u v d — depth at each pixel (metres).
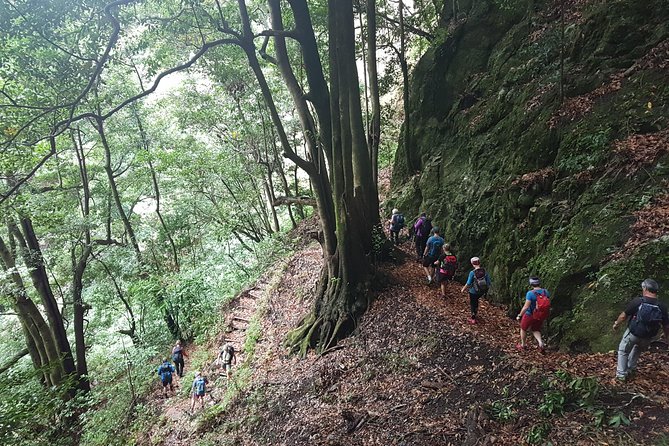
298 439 7.27
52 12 7.59
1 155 9.97
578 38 11.15
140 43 8.67
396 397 7.21
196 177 20.38
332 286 10.89
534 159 10.30
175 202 22.95
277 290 16.02
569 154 9.25
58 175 18.48
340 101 10.27
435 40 15.54
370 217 11.96
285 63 10.62
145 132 20.25
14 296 14.88
